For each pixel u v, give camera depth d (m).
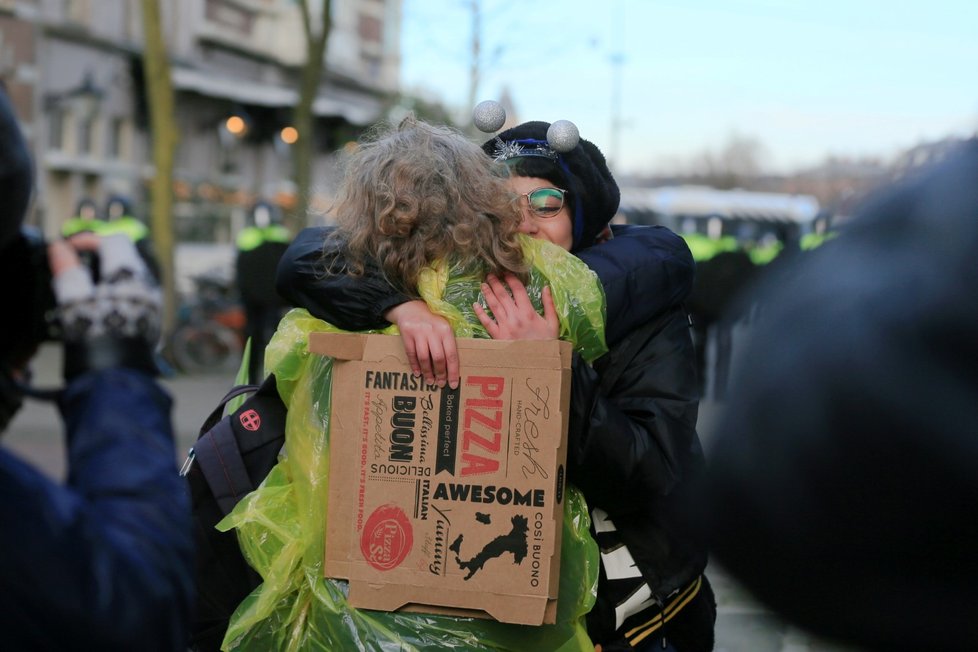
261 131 23.14
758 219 24.98
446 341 1.89
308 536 2.00
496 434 1.88
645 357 2.14
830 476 1.15
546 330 1.99
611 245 2.20
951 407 1.11
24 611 1.16
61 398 1.37
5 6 17.42
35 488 1.21
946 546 1.13
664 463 2.02
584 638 2.00
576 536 2.00
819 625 1.21
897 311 1.15
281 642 2.03
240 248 10.29
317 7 27.75
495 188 2.04
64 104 18.61
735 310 1.33
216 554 2.14
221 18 25.08
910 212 1.20
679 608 2.22
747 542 1.21
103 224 11.02
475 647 1.92
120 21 20.77
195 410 9.62
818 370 1.16
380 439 1.92
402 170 2.00
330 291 2.02
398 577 1.90
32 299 1.36
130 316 1.38
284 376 2.12
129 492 1.28
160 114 11.65
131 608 1.20
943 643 1.15
